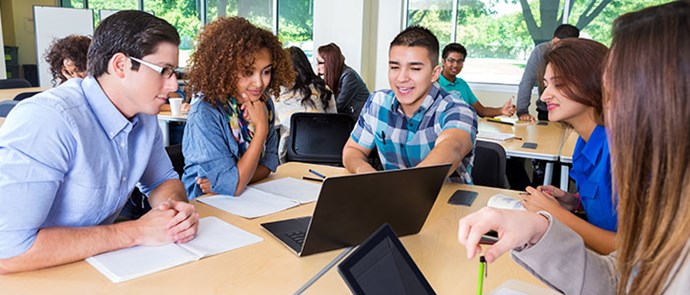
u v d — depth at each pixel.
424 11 6.07
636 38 0.52
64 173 1.02
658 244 0.52
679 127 0.48
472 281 0.98
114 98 1.12
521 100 4.13
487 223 0.73
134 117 1.21
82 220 1.13
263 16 6.76
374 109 1.95
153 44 1.07
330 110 3.58
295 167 2.03
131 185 1.25
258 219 1.33
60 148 0.99
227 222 1.29
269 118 1.84
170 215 1.13
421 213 1.21
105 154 1.12
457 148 1.58
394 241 0.81
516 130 3.35
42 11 6.84
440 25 6.04
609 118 0.57
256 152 1.63
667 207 0.51
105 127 1.12
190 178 1.66
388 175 1.06
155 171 1.43
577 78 1.21
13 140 0.93
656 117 0.50
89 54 1.11
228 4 6.87
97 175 1.10
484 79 5.96
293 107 3.39
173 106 3.69
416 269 0.81
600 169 1.23
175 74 1.14
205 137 1.59
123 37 1.06
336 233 1.07
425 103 1.80
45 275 0.94
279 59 1.75
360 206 1.06
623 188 0.55
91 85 1.10
